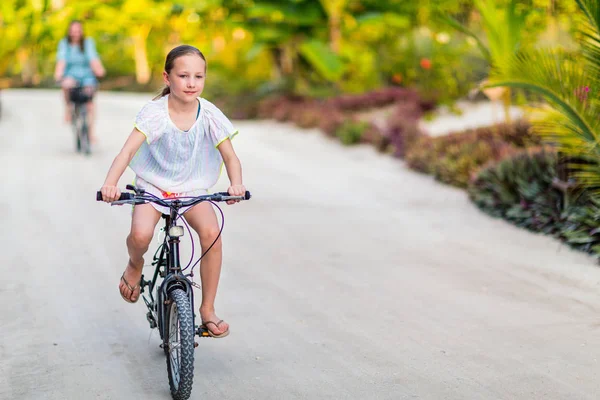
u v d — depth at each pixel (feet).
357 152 46.88
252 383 14.26
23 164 38.91
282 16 62.18
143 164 13.99
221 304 19.01
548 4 36.70
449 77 55.62
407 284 20.56
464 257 23.17
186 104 13.51
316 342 16.37
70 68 41.45
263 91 66.69
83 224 26.91
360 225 27.81
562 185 25.03
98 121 59.21
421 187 35.32
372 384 14.10
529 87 22.53
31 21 69.67
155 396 13.74
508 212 27.35
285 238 25.86
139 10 72.08
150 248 23.57
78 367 15.03
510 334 16.57
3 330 17.03
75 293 19.66
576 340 16.08
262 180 37.42
